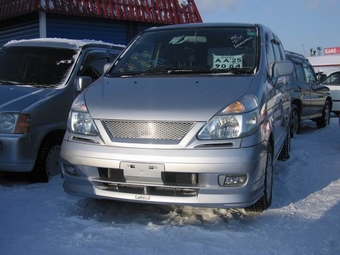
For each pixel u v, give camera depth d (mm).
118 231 4098
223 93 4238
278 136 5836
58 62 6449
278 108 5734
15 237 3916
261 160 4211
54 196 5129
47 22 11188
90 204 4906
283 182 6074
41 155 5625
